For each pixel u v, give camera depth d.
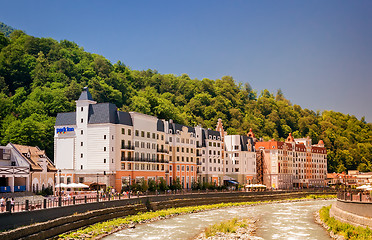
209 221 92.06
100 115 125.38
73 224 68.19
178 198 118.25
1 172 85.44
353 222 68.12
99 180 122.00
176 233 75.19
